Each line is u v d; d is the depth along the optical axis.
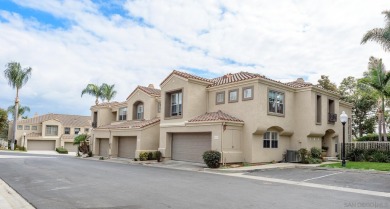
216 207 8.55
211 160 19.67
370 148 24.20
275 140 23.45
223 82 24.30
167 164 23.27
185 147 24.33
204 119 21.88
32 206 8.62
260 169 18.98
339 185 13.18
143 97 31.09
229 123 20.94
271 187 12.34
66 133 61.44
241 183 13.38
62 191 10.98
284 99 23.73
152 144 27.61
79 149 37.59
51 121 59.72
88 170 18.42
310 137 24.09
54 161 26.28
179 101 25.14
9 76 46.62
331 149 26.78
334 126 26.73
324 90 25.08
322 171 18.11
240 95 22.55
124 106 35.22
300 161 22.83
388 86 25.97
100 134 34.22
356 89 44.00
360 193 11.23
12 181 13.53
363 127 42.94
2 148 50.41
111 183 12.96
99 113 37.28
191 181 13.80
